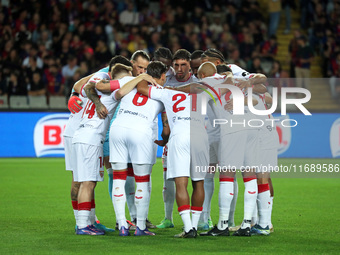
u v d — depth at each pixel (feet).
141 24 253.03
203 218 87.30
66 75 220.64
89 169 79.82
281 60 265.95
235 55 240.12
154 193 132.05
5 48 226.17
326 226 89.76
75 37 231.50
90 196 80.79
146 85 80.48
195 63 90.89
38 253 68.18
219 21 253.85
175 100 78.89
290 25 273.75
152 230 86.07
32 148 207.51
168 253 68.08
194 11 258.57
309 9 265.34
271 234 82.23
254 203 80.02
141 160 78.84
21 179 153.69
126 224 80.48
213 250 69.97
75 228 83.87
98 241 75.56
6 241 75.72
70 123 85.46
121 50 230.89
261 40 249.55
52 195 125.70
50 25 241.14
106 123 81.25
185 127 77.51
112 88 79.46
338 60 248.52
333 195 129.90
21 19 238.89
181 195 77.25
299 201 120.06
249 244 73.97
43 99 207.62
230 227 86.69
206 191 86.94
